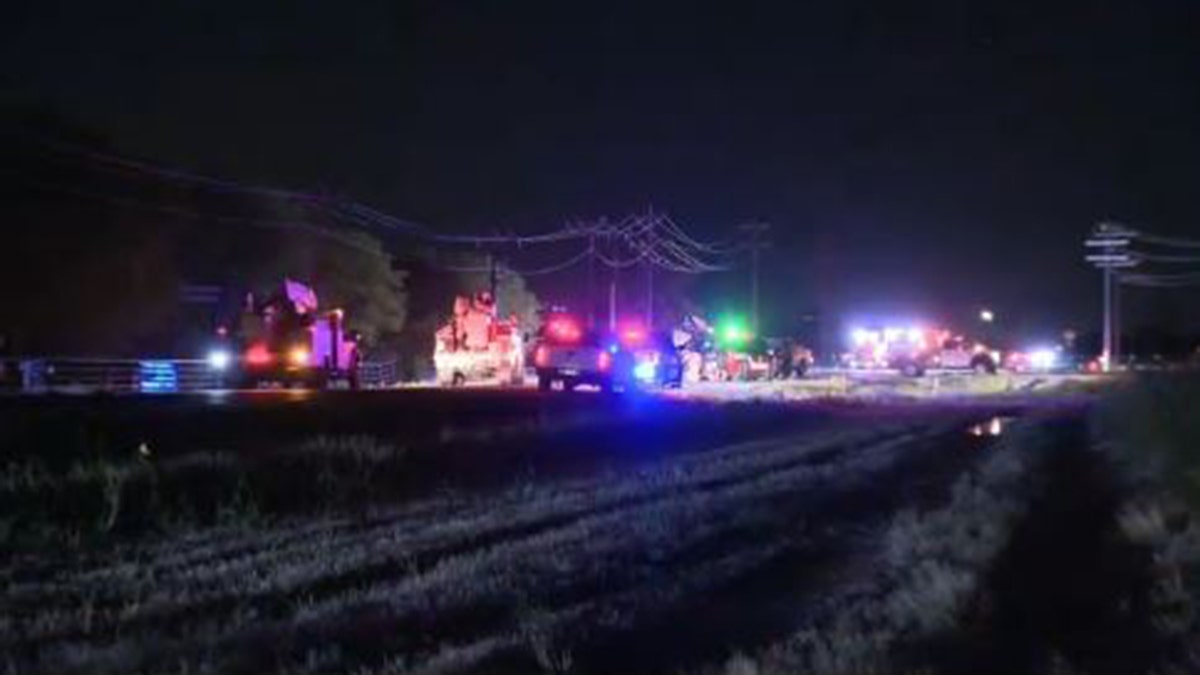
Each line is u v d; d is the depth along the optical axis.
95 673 10.45
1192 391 24.14
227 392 40.41
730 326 75.75
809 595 14.04
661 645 11.79
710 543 17.14
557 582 14.23
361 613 12.54
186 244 74.25
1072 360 133.50
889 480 24.23
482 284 103.00
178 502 17.84
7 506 16.73
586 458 26.41
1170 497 18.97
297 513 18.36
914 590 13.69
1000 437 33.97
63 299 62.34
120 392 39.72
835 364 122.31
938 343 96.06
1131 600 13.32
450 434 25.89
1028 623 12.50
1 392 38.75
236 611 12.50
